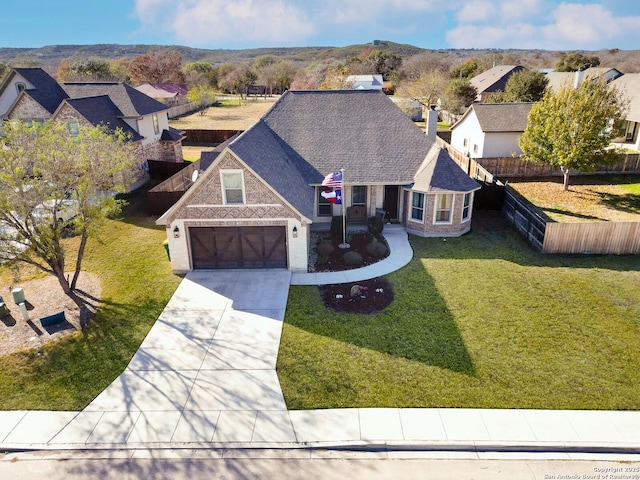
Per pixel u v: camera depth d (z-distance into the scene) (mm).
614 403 11664
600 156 26625
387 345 14078
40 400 12148
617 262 19609
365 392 12141
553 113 26703
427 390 12172
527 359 13375
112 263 20203
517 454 10383
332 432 10898
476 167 29953
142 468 10133
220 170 17594
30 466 10234
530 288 17453
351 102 25141
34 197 14773
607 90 26406
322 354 13695
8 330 15211
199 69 113500
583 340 14242
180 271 19188
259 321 15484
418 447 10523
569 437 10656
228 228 18688
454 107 58281
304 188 21797
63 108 29188
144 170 33250
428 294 17109
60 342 14539
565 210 26047
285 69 107000
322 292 17359
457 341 14242
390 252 20922
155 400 12070
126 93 34281
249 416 11461
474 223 24672
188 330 15062
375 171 22969
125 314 16078
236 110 75062
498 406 11602
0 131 17875
